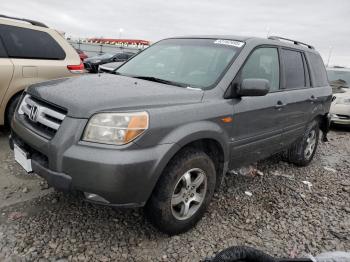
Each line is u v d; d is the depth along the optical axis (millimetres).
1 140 4730
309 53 4863
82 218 2924
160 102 2586
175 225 2723
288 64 4172
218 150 3057
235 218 3213
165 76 3346
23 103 2986
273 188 4062
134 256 2504
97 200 2350
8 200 3115
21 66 4637
